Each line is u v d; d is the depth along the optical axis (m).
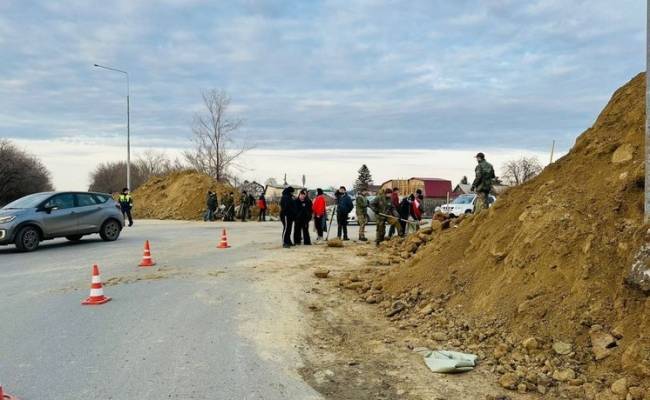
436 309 7.01
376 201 15.45
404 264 9.27
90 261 12.42
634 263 4.96
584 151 7.52
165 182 41.31
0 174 64.62
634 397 4.11
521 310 5.70
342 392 4.69
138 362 5.34
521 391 4.60
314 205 17.78
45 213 14.82
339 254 13.61
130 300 8.16
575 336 5.09
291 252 14.08
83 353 5.60
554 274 5.80
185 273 10.65
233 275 10.41
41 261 12.47
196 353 5.66
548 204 6.71
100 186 99.31
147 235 19.88
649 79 5.37
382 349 5.88
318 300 8.34
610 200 6.03
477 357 5.40
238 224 28.33
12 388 4.66
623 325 4.82
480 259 7.36
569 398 4.42
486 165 13.45
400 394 4.64
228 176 48.41
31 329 6.51
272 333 6.50
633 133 6.76
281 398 4.53
